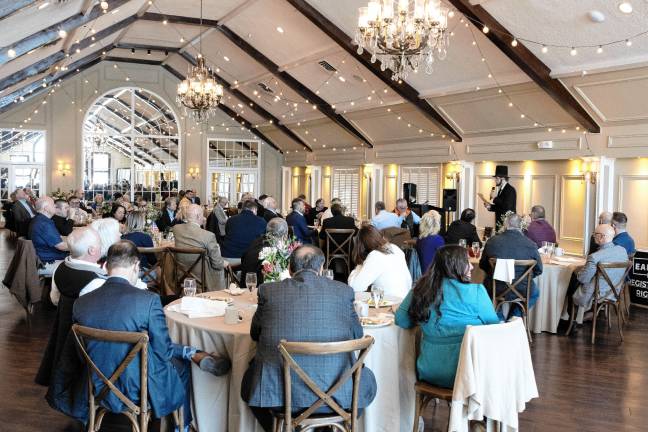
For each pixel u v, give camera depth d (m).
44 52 9.05
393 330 3.22
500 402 2.85
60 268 3.32
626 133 7.83
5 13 4.64
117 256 2.83
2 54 6.48
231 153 17.66
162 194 17.08
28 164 15.86
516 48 7.31
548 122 8.81
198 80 9.87
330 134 14.41
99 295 2.76
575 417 3.68
